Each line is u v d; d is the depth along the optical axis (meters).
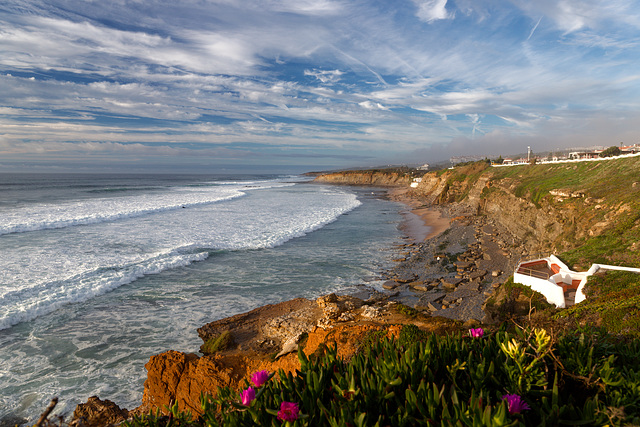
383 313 18.14
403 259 31.62
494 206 56.09
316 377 3.09
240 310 19.81
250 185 146.62
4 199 64.88
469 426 2.36
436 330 12.53
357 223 52.28
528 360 3.24
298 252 33.22
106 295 21.33
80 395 12.30
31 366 13.96
